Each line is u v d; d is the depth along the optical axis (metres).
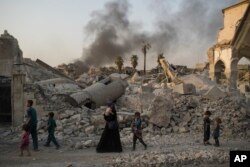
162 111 18.44
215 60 45.84
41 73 31.75
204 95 21.83
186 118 19.25
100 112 20.78
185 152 12.84
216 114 19.77
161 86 34.53
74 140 16.41
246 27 19.33
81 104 21.59
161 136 17.27
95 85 23.80
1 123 21.86
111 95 23.97
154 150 13.72
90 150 14.16
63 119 19.36
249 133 17.80
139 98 24.69
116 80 25.23
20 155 12.89
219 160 11.94
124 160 11.63
